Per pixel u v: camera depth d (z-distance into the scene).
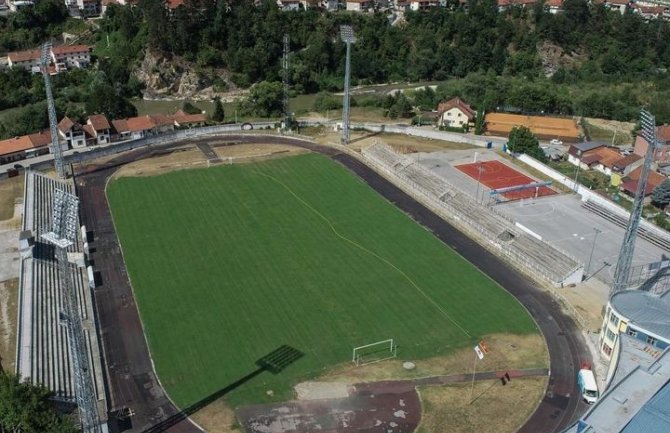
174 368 87.62
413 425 78.69
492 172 161.50
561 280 109.62
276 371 87.38
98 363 87.88
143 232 123.94
